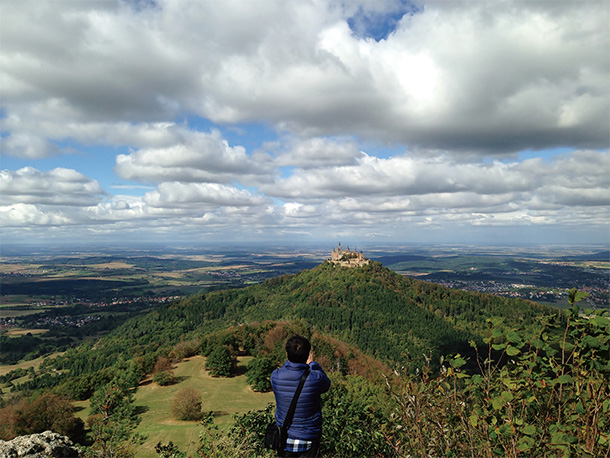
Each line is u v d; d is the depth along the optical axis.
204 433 7.50
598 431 3.63
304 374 4.49
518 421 3.65
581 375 3.76
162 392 61.81
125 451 7.98
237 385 66.50
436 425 4.21
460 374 4.20
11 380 129.25
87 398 58.81
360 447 6.59
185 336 161.50
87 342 184.00
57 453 7.54
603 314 3.61
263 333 96.38
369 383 48.03
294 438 4.33
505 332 4.14
